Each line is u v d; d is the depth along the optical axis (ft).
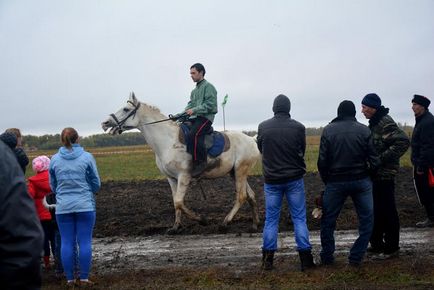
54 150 268.62
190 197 53.52
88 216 25.35
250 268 27.66
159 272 27.14
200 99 37.70
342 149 26.23
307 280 24.50
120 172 91.81
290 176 26.71
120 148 259.39
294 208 27.02
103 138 322.96
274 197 27.04
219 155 38.42
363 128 26.35
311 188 56.80
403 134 27.14
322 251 27.53
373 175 26.78
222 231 37.68
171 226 39.40
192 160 37.99
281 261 28.76
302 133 26.96
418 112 34.99
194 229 38.42
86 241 25.46
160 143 38.63
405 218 38.88
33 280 9.71
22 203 9.76
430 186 34.78
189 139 37.52
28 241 9.64
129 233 38.60
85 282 25.39
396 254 28.45
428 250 29.96
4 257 9.52
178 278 25.76
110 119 38.32
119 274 27.50
